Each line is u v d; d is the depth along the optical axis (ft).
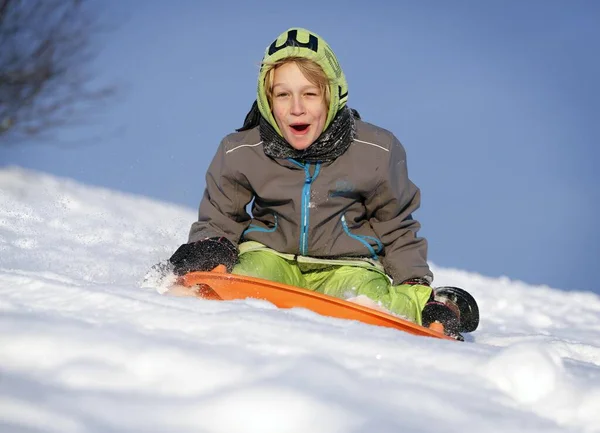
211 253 18.01
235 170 19.42
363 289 18.61
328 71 18.33
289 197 19.19
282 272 19.44
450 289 19.36
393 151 19.62
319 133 18.74
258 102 18.93
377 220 20.11
